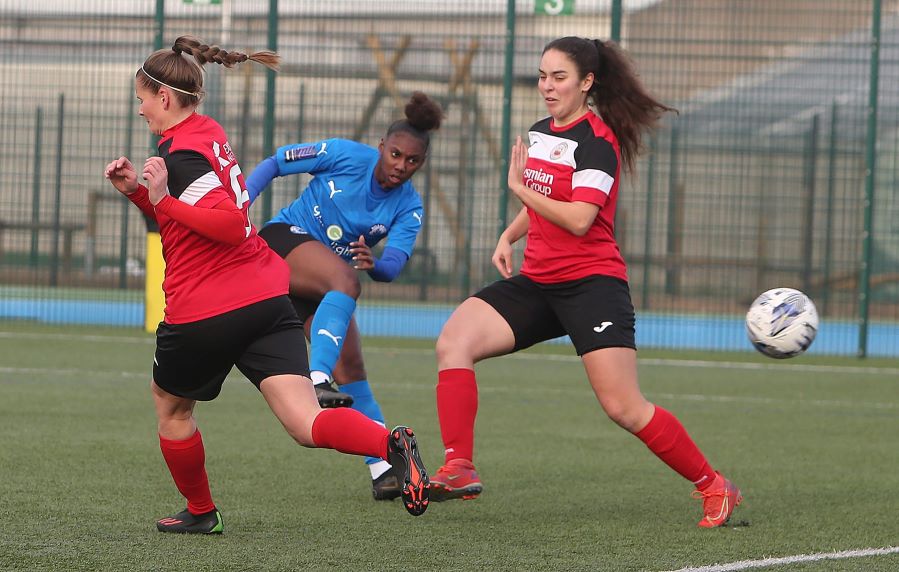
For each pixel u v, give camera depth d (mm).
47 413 28703
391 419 29828
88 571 13758
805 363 49938
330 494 19641
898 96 60812
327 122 57594
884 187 65938
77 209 64250
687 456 17562
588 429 29047
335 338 19188
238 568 14109
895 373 46344
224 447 24391
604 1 52406
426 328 60781
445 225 58406
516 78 56375
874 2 52812
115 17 58375
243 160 56656
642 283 62188
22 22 61125
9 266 68312
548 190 17594
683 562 15023
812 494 20812
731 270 61156
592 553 15523
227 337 14336
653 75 55656
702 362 49188
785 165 58812
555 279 17766
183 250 14352
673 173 59812
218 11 55594
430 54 61156
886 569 14789
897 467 24141
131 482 19984
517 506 19109
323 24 60188
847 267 60000
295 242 20344
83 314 64250
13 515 17031
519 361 47531
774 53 55688
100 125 67250
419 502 13391
